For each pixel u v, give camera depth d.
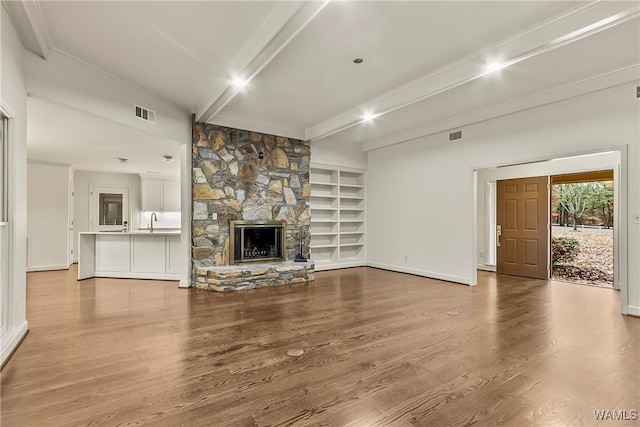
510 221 6.67
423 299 4.60
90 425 1.79
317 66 3.72
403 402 2.03
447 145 5.95
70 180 7.89
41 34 2.91
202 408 1.95
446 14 2.79
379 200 7.40
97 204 8.91
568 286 5.51
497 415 1.89
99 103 3.75
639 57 3.54
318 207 7.20
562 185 7.20
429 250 6.27
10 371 2.42
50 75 3.24
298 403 2.01
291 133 6.29
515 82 4.19
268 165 6.10
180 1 2.59
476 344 2.94
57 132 5.05
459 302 4.43
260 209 5.98
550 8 2.72
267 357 2.67
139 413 1.90
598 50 3.37
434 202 6.18
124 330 3.30
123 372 2.40
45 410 1.92
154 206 9.36
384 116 5.60
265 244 6.14
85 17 2.78
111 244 6.27
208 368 2.47
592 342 2.98
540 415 1.89
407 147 6.74
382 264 7.30
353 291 5.09
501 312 3.95
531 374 2.38
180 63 3.60
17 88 2.81
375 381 2.28
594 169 5.58
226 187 5.61
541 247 6.21
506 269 6.71
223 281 5.01
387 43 3.24
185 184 5.23
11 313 2.80
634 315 3.77
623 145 3.86
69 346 2.88
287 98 4.71
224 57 3.46
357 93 4.53
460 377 2.34
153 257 6.08
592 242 6.77
